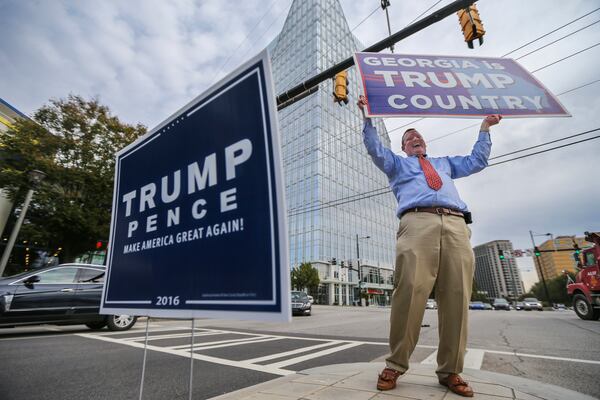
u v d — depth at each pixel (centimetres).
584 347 479
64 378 320
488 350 454
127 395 271
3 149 1366
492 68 271
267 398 212
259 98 124
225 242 123
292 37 5809
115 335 626
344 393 220
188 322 943
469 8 548
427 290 224
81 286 648
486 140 262
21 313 568
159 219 165
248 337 629
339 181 4888
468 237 239
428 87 254
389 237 5991
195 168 149
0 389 284
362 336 650
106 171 1561
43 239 1488
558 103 241
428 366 301
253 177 119
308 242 4366
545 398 207
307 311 1430
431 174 249
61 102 1518
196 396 266
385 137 4044
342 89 670
